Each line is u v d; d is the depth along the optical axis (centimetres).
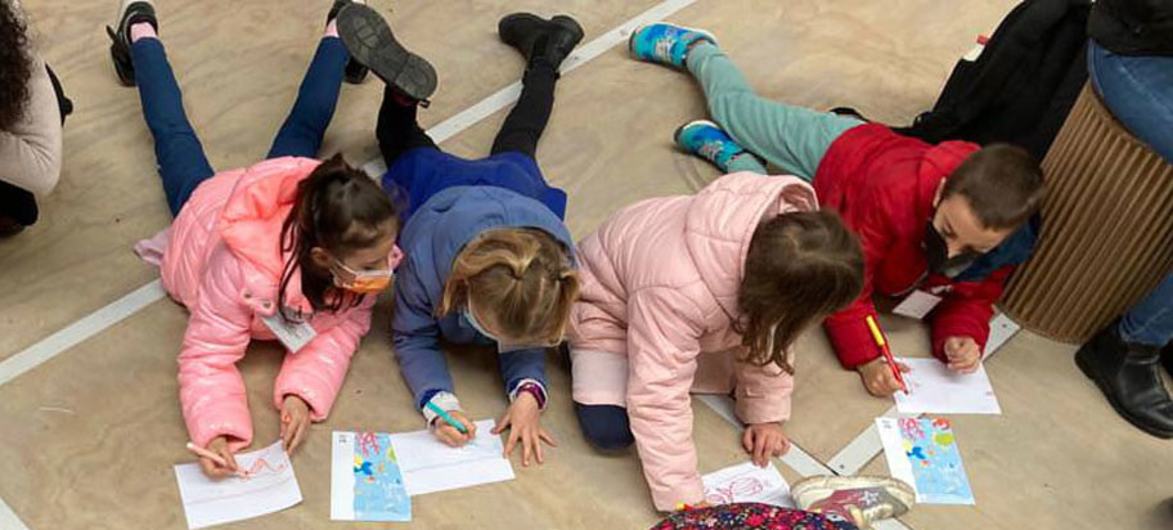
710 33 297
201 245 201
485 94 268
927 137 253
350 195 176
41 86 196
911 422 217
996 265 222
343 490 191
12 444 190
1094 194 214
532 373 204
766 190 184
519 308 173
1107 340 227
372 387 207
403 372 207
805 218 176
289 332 193
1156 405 221
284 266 186
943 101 255
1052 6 230
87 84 254
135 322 211
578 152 258
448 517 190
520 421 201
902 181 214
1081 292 227
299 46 272
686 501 191
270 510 186
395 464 196
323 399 198
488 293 174
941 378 226
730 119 259
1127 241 215
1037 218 218
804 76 289
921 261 219
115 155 240
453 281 181
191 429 188
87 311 211
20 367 201
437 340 212
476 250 178
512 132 247
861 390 222
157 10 273
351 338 205
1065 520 206
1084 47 230
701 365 215
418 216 202
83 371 202
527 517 192
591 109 269
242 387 195
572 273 179
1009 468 212
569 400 211
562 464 201
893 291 231
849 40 303
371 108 259
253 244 186
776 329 180
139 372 203
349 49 217
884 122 279
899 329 234
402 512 190
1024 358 233
